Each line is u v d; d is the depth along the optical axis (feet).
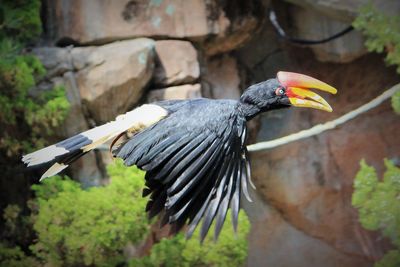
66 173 37.63
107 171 35.45
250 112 15.46
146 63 36.99
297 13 43.86
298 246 44.37
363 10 36.04
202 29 39.04
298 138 30.76
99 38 37.96
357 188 34.32
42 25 38.37
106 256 34.68
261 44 44.62
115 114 37.37
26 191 37.93
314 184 44.09
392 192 33.88
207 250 34.35
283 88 15.47
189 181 14.78
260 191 44.37
